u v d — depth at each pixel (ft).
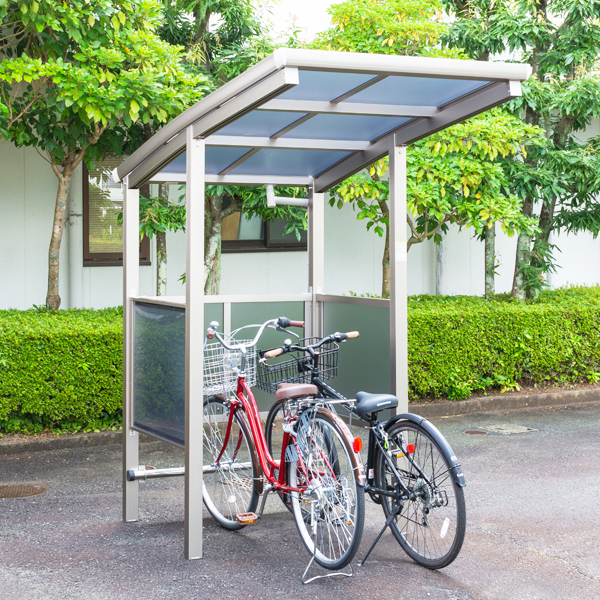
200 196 11.98
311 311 17.30
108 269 29.73
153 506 15.14
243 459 14.51
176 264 30.89
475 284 37.45
